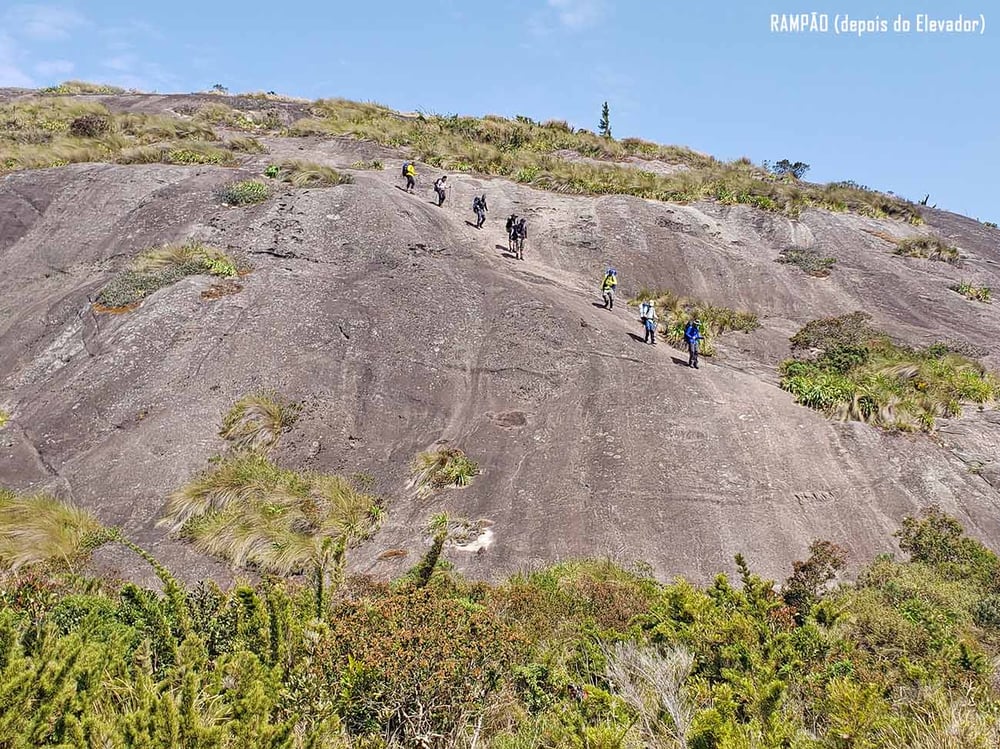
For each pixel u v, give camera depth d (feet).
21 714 11.77
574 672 19.47
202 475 38.19
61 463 39.42
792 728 14.43
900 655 21.70
